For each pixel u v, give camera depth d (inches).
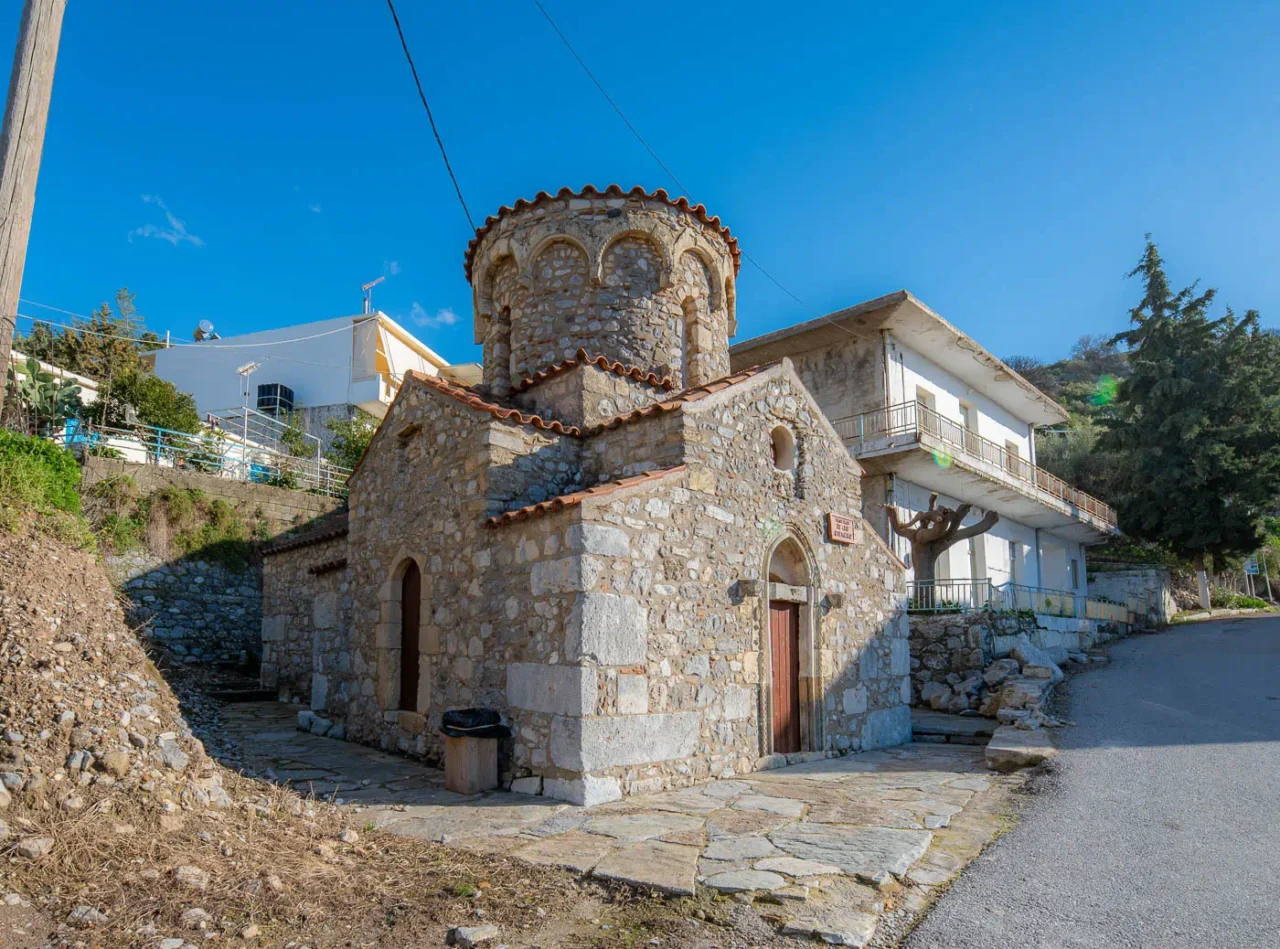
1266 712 441.7
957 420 936.3
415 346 1339.8
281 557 654.5
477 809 290.7
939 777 352.8
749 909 194.2
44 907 169.5
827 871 216.2
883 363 806.5
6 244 268.8
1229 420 1132.5
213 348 1264.8
